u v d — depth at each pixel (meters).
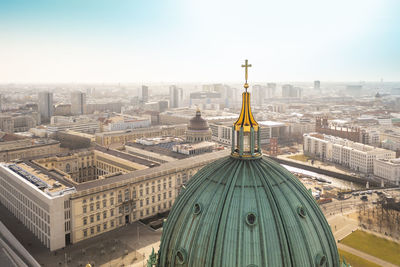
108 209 187.00
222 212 63.50
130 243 174.12
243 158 69.56
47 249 168.25
